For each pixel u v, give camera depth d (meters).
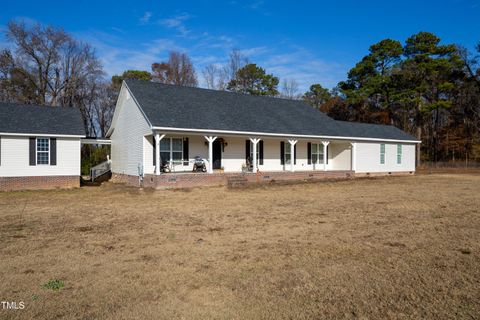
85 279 5.60
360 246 7.44
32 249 7.27
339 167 27.72
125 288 5.25
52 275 5.78
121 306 4.66
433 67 41.69
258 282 5.46
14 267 6.16
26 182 19.33
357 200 14.50
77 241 7.92
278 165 25.08
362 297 4.93
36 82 42.84
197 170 21.27
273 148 24.84
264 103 26.78
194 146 21.86
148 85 22.77
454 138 48.38
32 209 12.44
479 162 44.50
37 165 19.62
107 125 49.59
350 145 26.80
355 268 6.09
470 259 6.56
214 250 7.18
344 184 21.72
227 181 20.09
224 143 22.80
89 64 46.50
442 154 50.38
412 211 11.76
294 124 24.38
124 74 49.31
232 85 52.16
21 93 42.28
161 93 22.23
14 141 19.06
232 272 5.90
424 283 5.42
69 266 6.22
